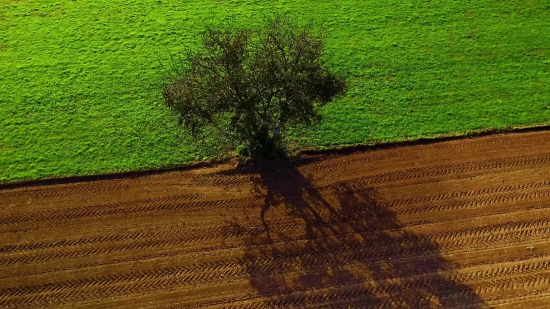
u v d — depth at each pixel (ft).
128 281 61.72
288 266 62.85
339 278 61.67
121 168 73.15
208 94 60.64
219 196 70.13
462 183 71.51
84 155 74.69
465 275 61.98
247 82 61.82
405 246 64.69
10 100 82.17
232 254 64.08
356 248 64.49
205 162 73.97
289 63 62.64
